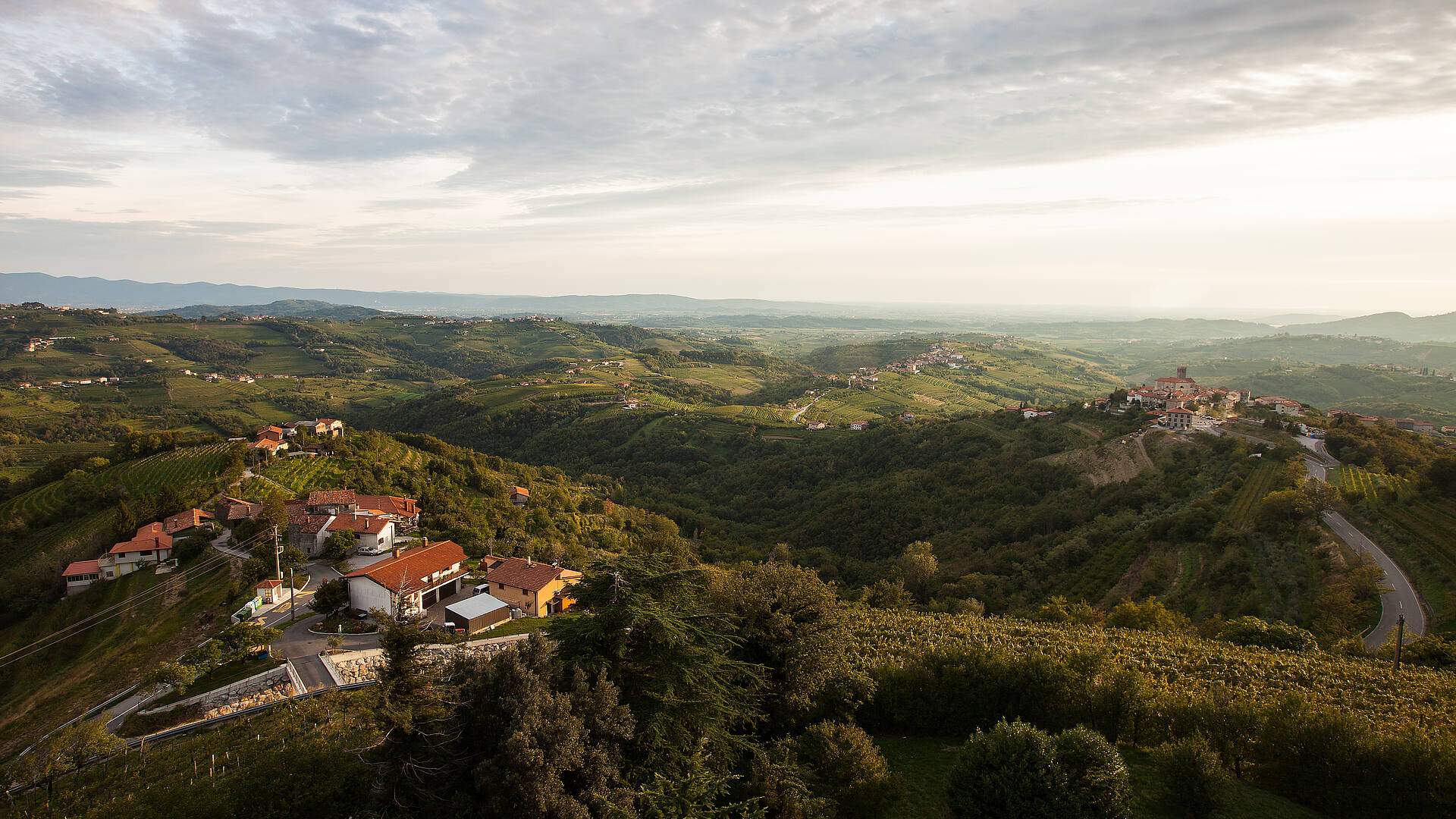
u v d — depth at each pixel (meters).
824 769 32.16
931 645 53.28
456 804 25.66
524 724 25.55
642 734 29.42
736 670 33.81
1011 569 96.19
